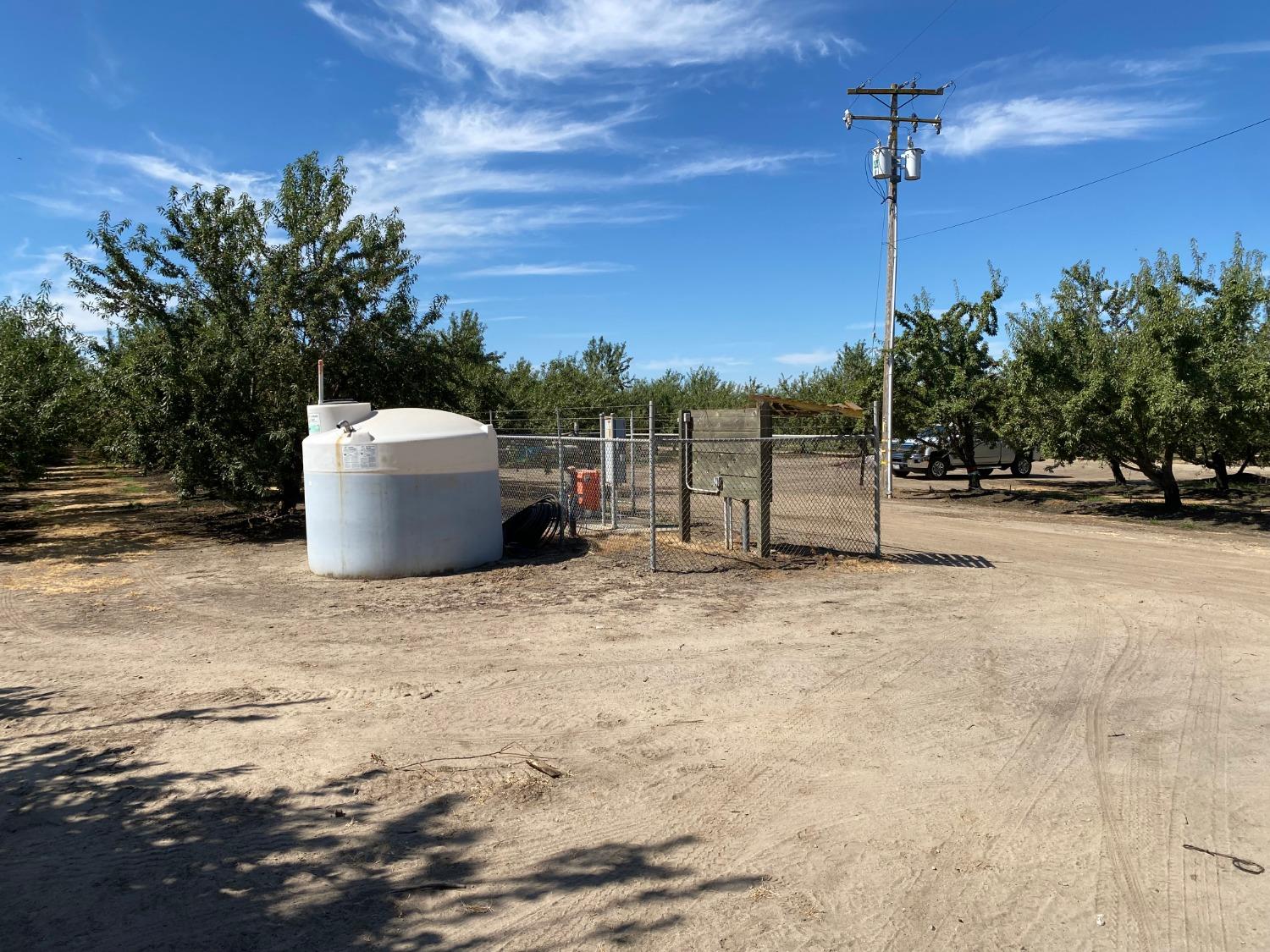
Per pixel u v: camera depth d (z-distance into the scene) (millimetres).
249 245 15406
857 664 6855
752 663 6914
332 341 15688
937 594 9555
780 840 4043
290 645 7609
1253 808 4316
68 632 8195
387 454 10578
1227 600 9211
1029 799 4449
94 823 4242
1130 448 17141
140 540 14797
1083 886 3617
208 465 14219
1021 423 18500
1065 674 6590
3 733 5488
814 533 14648
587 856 3914
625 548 12703
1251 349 14648
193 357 14172
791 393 41750
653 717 5715
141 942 3270
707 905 3498
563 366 45156
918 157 21062
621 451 17844
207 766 4934
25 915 3451
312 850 3967
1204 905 3463
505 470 22875
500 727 5547
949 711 5773
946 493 22578
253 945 3248
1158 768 4812
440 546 10914
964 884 3643
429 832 4141
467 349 18141
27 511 20156
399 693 6223
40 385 15211
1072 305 17906
